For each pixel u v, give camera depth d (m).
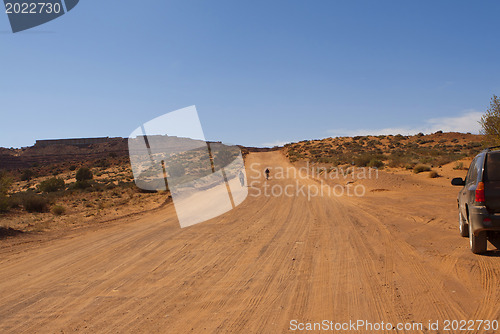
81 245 12.62
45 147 162.38
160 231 14.55
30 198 25.50
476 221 7.77
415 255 8.59
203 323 5.55
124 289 7.42
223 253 10.11
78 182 46.03
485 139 25.48
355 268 7.86
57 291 7.53
